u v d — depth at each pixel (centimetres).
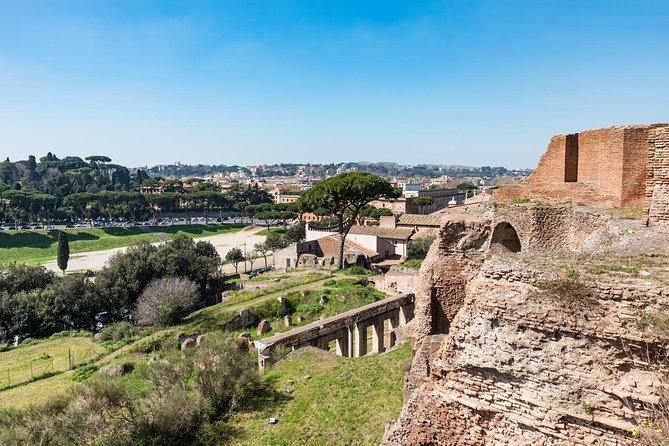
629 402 823
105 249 11231
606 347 866
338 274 5791
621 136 1828
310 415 2100
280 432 1989
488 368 980
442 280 1950
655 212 1341
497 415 973
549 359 912
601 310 879
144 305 4475
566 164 2136
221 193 16938
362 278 5438
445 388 1067
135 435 1928
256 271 7412
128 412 2031
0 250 10225
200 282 5678
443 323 1962
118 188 18738
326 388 2341
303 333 3111
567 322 901
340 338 3425
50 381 3091
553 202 1978
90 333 4369
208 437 2011
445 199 18000
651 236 1243
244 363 2439
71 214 13438
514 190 2342
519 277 988
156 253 5562
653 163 1361
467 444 1020
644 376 825
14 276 5241
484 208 2300
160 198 15138
